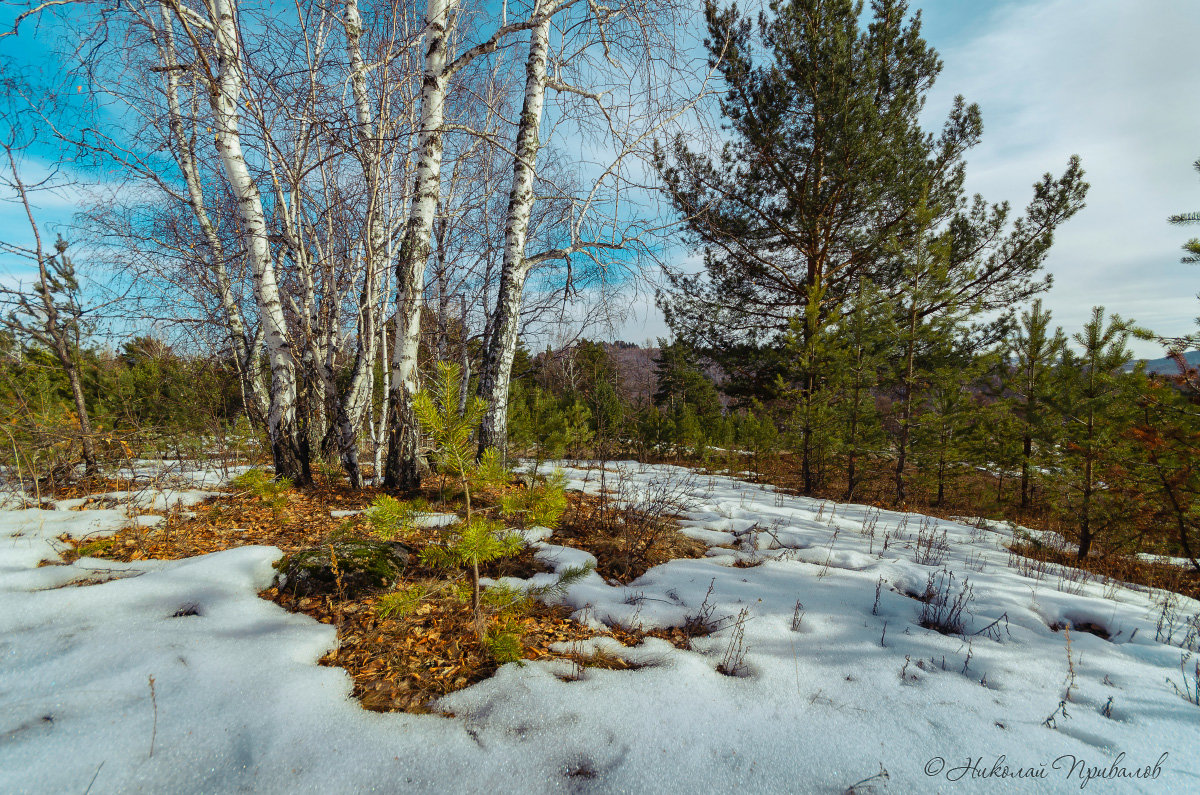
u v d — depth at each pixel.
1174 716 2.29
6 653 2.30
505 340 5.86
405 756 1.84
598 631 2.91
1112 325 5.69
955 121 11.79
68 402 7.46
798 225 11.48
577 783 1.77
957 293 12.07
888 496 8.99
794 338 9.72
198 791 1.64
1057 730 2.17
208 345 7.94
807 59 10.22
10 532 3.94
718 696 2.30
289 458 5.62
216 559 3.37
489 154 7.46
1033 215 11.88
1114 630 3.33
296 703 2.06
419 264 5.25
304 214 5.63
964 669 2.69
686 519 5.64
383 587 3.17
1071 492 5.59
